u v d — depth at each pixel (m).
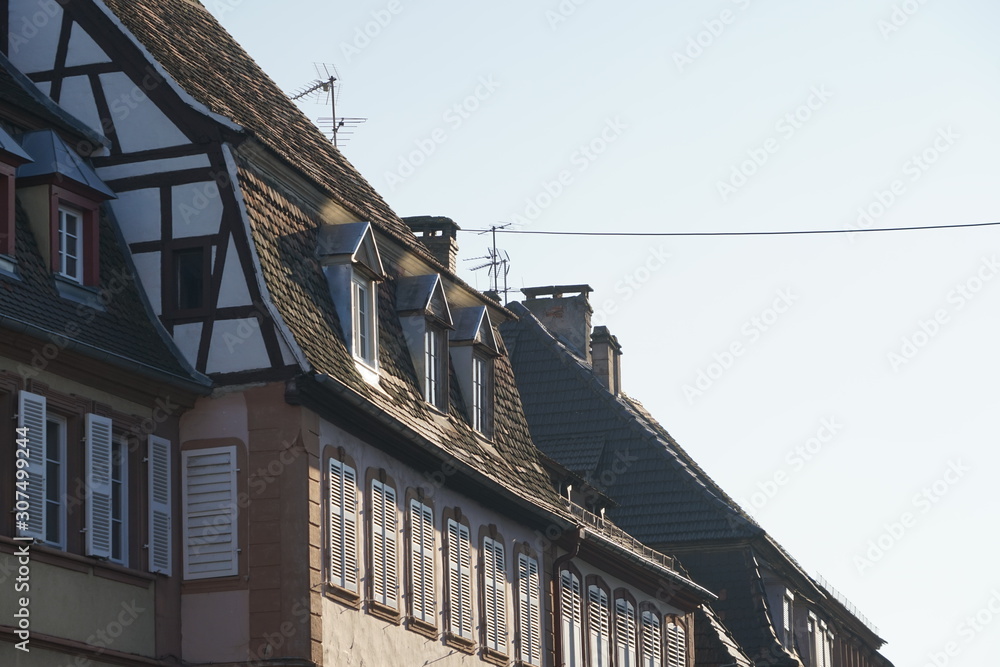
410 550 33.66
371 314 33.00
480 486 36.72
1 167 26.80
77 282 28.12
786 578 58.84
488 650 37.12
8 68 30.70
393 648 32.50
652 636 47.88
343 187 35.84
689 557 56.38
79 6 30.69
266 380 29.33
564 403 58.12
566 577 42.53
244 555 28.89
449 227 45.31
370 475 32.09
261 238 29.98
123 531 27.77
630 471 57.22
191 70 32.31
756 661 54.78
